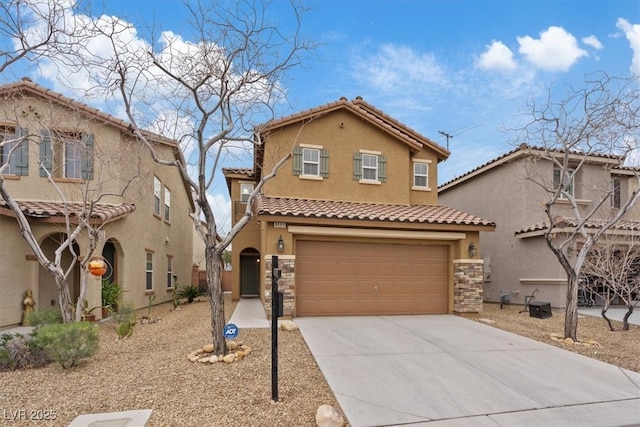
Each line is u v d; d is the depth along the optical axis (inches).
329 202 573.9
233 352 311.3
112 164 546.6
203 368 276.5
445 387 257.8
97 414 206.8
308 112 576.7
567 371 294.2
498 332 417.1
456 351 338.6
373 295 510.9
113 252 583.8
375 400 234.8
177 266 897.5
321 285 497.7
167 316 553.0
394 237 512.7
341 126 601.3
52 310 374.9
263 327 420.2
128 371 275.1
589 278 588.7
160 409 212.7
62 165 468.1
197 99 312.8
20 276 475.5
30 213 458.6
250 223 783.1
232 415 207.3
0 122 491.2
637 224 607.8
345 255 506.9
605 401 242.4
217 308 302.5
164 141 430.0
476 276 524.4
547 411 227.5
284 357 307.7
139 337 392.5
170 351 327.0
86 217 409.1
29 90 499.2
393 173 617.6
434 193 657.6
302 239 494.3
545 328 452.1
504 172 697.6
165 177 774.5
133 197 593.0
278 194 566.3
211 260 306.2
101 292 502.9
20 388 243.9
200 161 309.0
